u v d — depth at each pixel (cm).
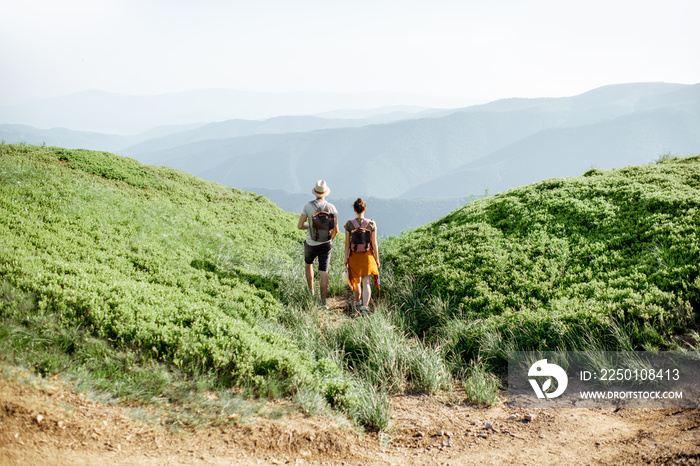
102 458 332
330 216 848
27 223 789
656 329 595
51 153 1484
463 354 686
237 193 1947
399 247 1287
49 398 382
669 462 328
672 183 1123
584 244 945
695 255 743
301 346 685
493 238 1106
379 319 750
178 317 599
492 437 447
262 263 1109
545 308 748
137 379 455
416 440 455
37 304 517
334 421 471
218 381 495
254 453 387
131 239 926
